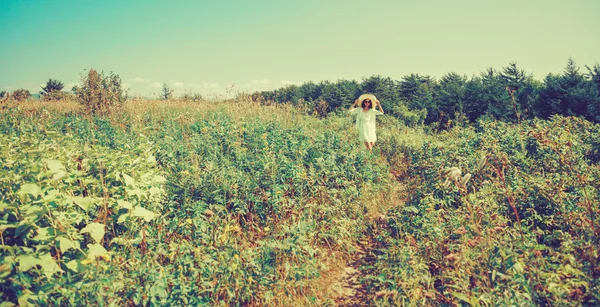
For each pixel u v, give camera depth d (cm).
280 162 663
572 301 327
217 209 521
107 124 1104
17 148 517
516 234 454
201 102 1706
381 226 603
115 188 473
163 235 461
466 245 431
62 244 350
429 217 524
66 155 512
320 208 574
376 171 796
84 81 1445
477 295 361
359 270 486
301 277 425
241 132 906
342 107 2141
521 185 605
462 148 881
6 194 392
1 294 304
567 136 870
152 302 329
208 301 367
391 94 2259
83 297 322
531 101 1514
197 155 733
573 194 547
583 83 1357
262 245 447
